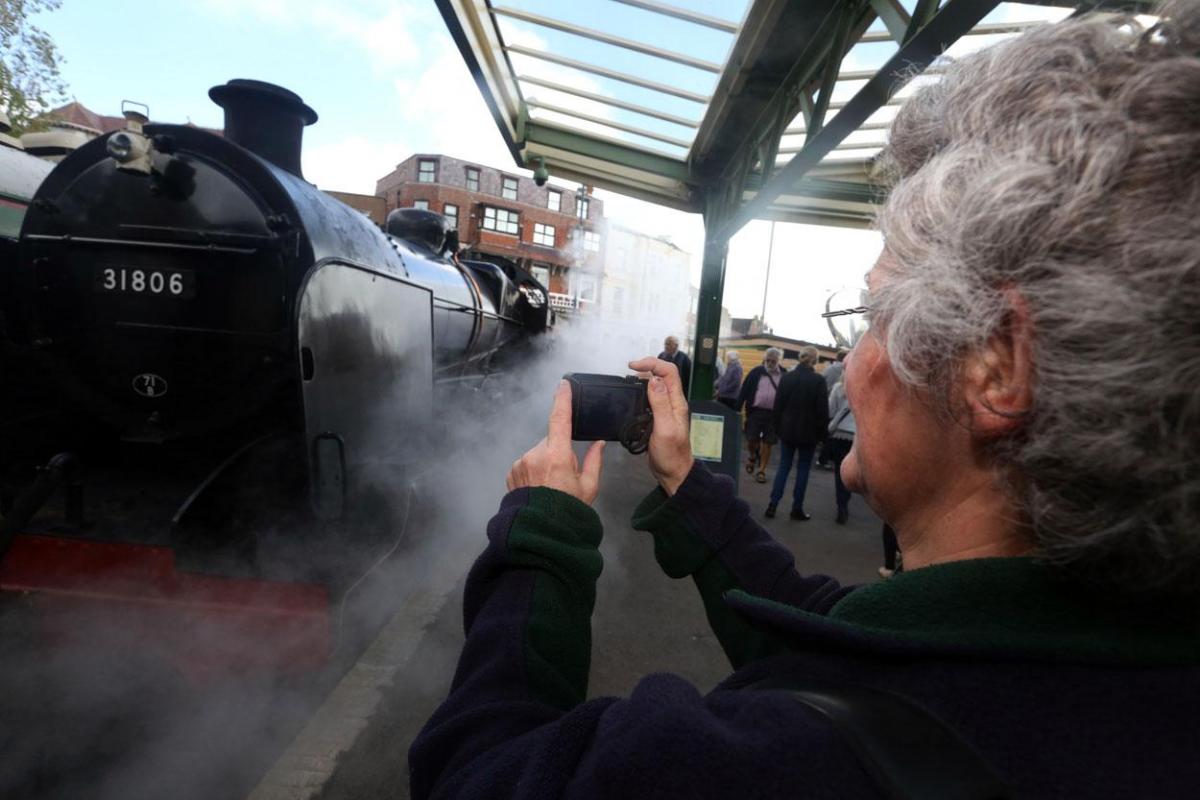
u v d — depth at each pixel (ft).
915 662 1.24
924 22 8.15
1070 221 1.12
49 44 46.06
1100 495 1.13
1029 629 1.22
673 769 1.10
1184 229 1.03
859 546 17.13
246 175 8.61
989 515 1.47
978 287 1.27
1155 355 1.04
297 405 8.76
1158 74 1.13
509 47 15.28
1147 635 1.18
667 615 11.62
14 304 9.00
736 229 19.39
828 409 19.75
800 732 1.10
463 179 116.16
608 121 18.88
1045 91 1.28
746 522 3.22
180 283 8.52
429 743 1.94
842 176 20.07
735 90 14.44
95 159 8.94
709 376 22.66
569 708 1.99
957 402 1.38
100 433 9.61
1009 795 0.97
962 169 1.37
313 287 7.83
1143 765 1.01
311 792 6.64
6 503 8.95
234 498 8.59
